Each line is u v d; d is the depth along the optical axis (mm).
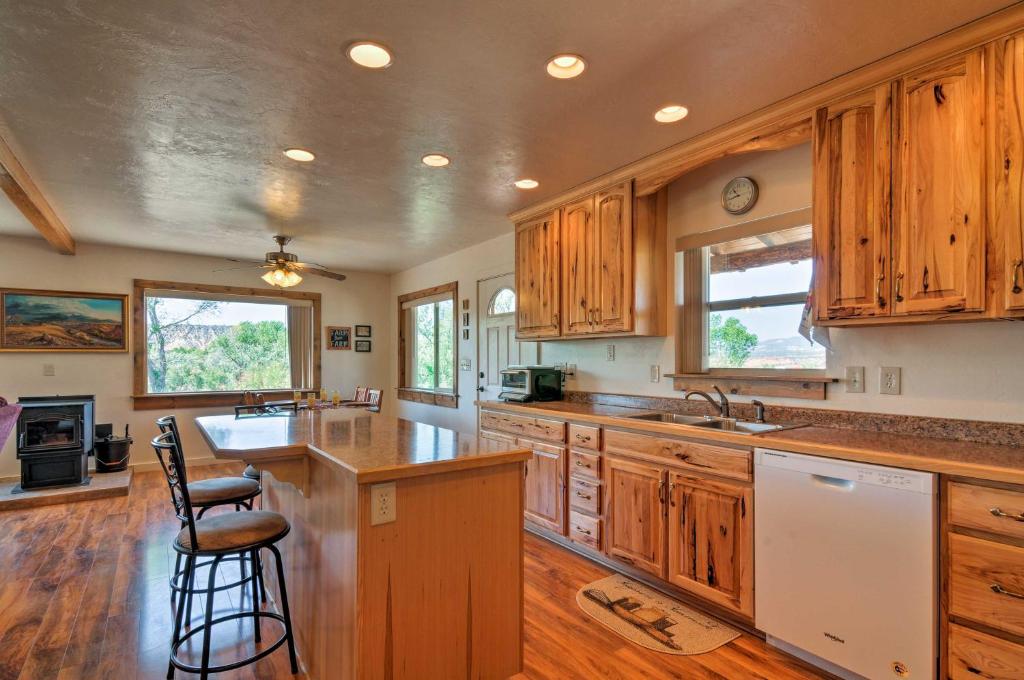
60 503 4293
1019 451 1859
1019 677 1546
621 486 2887
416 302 6543
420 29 1817
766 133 2471
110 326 5352
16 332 4945
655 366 3422
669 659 2150
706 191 3127
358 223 4441
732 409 2957
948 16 1740
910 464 1762
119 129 2594
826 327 2352
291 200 3783
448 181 3393
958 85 1841
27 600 2641
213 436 2180
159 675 2043
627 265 3164
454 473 1780
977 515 1632
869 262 2064
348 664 1658
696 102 2348
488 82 2176
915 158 1942
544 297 3830
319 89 2229
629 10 1715
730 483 2332
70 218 4238
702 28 1811
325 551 1880
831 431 2365
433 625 1733
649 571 2709
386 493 1642
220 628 2412
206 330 6035
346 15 1738
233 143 2779
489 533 1863
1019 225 1708
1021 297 1703
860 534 1879
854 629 1895
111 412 5367
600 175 3287
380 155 2957
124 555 3230
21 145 2773
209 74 2104
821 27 1800
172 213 4109
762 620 2189
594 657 2164
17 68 2035
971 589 1637
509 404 3844
